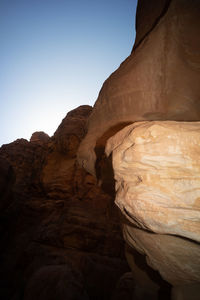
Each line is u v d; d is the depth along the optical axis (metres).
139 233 3.99
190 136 2.57
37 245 14.16
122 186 3.20
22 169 26.08
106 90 5.84
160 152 2.64
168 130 2.66
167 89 4.19
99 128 6.28
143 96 4.64
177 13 3.74
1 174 16.52
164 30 4.02
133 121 5.02
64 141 20.55
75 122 21.91
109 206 15.31
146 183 2.76
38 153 27.48
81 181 18.25
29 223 18.05
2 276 12.93
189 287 4.16
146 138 2.75
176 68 3.97
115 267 11.98
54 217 16.78
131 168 2.94
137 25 6.41
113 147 3.58
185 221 2.57
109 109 5.68
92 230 14.11
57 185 19.12
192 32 3.64
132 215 3.07
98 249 13.40
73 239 13.77
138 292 6.81
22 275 12.38
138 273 6.99
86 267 11.66
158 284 6.33
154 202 2.72
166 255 3.65
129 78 4.86
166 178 2.64
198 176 2.48
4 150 28.53
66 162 20.38
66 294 8.24
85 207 16.17
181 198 2.56
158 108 4.45
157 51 4.18
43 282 8.82
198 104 3.87
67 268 9.93
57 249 13.56
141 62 4.53
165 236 3.40
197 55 3.65
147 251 4.16
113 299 8.19
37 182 20.94
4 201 16.61
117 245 13.55
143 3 5.84
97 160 6.75
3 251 15.50
